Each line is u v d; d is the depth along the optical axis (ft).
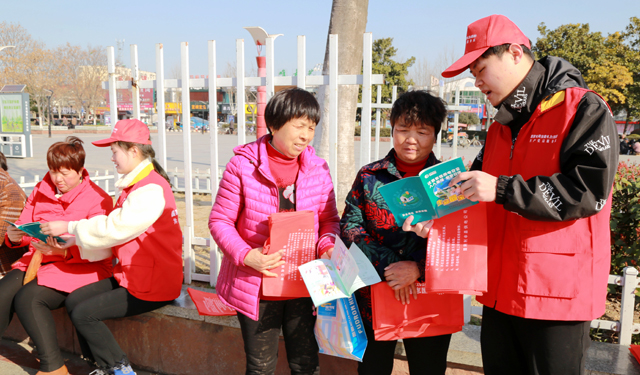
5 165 10.84
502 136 5.75
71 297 8.52
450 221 5.32
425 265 5.56
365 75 9.57
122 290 8.48
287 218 6.03
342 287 5.61
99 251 8.87
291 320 6.82
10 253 10.57
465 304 8.65
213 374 9.36
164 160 11.48
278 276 6.29
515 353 5.87
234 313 8.66
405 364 7.96
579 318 4.96
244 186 6.55
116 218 7.97
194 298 9.11
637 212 10.43
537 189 4.65
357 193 6.44
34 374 9.64
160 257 8.63
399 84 114.73
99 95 179.63
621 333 7.90
